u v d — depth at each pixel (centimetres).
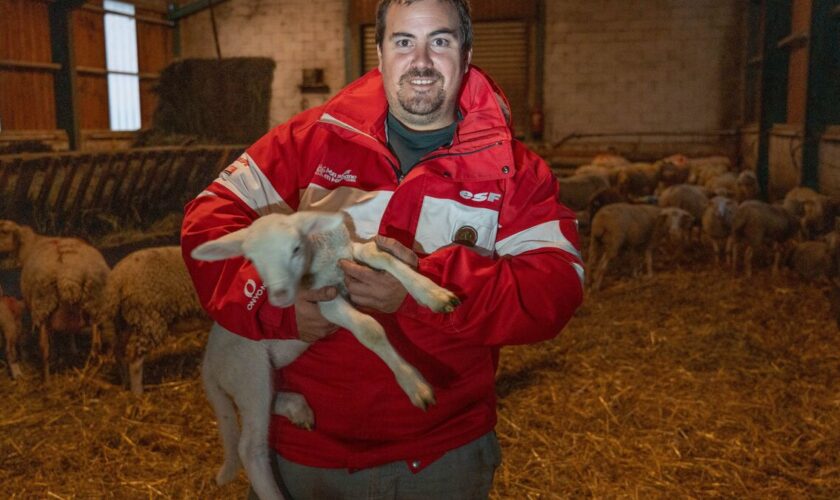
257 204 192
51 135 1188
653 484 354
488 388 195
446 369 187
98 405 451
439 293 163
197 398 462
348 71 1576
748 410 432
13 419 433
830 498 340
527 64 1525
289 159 193
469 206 184
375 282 165
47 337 489
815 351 529
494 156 185
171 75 1518
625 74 1485
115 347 470
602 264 712
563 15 1494
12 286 631
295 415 191
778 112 1260
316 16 1570
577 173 1238
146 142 1393
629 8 1466
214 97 1537
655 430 409
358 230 187
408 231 185
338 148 191
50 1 1183
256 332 172
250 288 169
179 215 1098
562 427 415
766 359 516
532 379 486
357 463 186
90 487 361
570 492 350
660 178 1253
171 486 361
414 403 167
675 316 620
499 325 171
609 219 706
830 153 939
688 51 1457
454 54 179
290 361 197
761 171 1284
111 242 940
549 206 187
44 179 894
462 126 188
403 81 179
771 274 759
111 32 1400
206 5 1574
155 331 450
